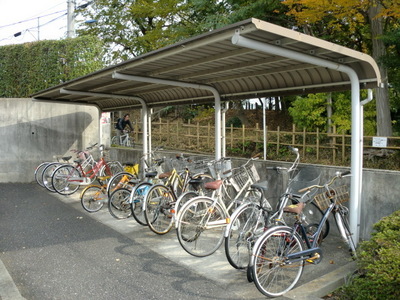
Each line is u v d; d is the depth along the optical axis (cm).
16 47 1217
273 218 396
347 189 483
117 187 609
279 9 945
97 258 429
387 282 286
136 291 346
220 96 639
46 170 865
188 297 333
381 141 606
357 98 427
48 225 568
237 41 323
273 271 359
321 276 369
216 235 481
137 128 1422
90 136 1050
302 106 977
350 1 682
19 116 966
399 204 439
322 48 370
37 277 377
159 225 534
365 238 471
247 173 536
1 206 700
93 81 643
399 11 669
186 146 1241
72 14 1323
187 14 1401
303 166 545
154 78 562
